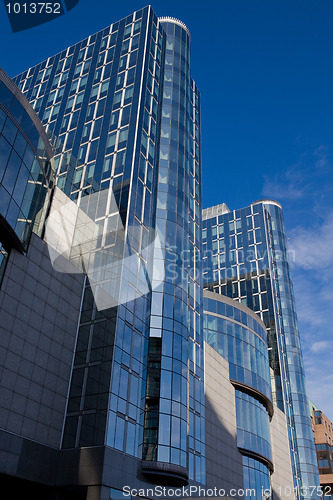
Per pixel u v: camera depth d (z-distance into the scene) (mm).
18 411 33375
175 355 46219
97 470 34031
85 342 40656
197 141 71625
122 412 38062
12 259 36281
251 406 68312
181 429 43000
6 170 35344
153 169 56812
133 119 57469
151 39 69438
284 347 107188
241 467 60344
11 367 33750
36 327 36969
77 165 55188
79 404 37688
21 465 32438
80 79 71312
